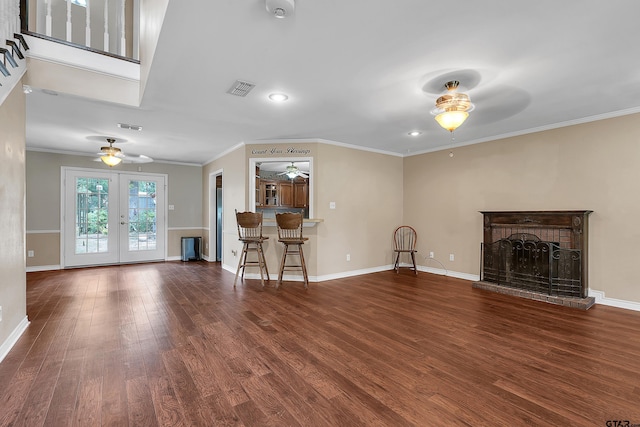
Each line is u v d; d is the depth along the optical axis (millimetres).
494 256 4477
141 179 6664
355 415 1660
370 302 3732
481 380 2008
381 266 5762
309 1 1753
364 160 5496
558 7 1801
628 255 3510
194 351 2408
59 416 1631
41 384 1932
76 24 4754
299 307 3525
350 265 5312
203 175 7375
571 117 3818
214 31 2051
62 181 5852
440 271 5445
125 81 3326
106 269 5844
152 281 4832
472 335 2738
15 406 1711
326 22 1955
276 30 2039
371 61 2449
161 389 1892
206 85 2893
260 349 2449
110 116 3783
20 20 2738
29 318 3117
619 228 3568
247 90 3002
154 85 2891
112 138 4875
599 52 2305
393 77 2727
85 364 2191
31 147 5535
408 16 1893
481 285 4383
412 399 1805
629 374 2080
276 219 4492
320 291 4250
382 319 3141
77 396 1811
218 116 3773
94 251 6184
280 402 1771
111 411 1677
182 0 1743
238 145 5289
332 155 5078
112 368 2139
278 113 3678
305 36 2113
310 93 3074
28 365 2170
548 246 3928
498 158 4664
